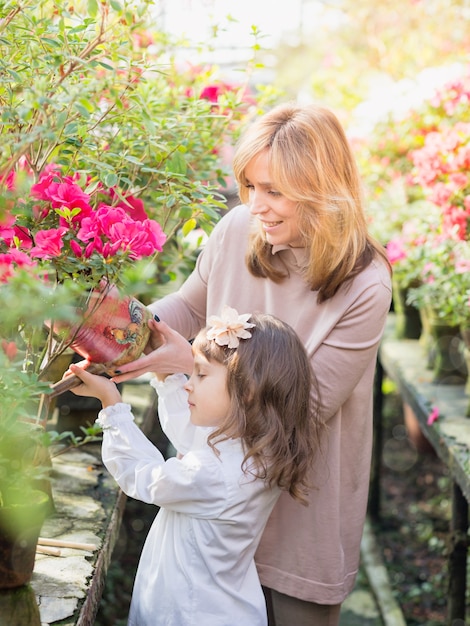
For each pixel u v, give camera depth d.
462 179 2.94
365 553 4.05
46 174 1.86
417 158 3.14
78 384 1.85
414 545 4.24
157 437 4.63
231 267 2.16
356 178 1.97
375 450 4.45
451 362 3.59
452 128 3.35
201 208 2.11
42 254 1.62
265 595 2.16
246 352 1.83
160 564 1.83
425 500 4.79
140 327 1.84
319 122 1.90
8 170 1.63
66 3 2.10
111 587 3.32
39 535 1.88
